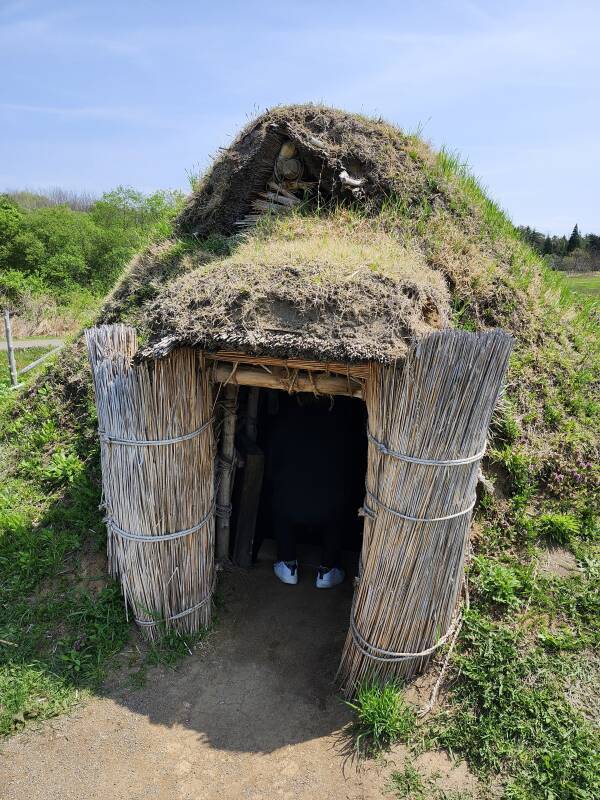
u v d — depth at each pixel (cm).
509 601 344
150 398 321
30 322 1577
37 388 570
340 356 281
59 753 298
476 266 512
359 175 548
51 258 2683
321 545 479
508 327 490
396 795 276
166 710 324
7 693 324
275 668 354
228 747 304
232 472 423
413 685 321
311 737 309
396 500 294
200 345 309
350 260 342
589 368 502
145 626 357
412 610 306
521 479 401
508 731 295
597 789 269
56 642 355
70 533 420
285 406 418
